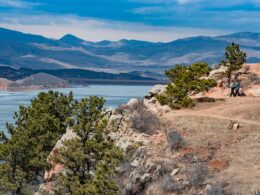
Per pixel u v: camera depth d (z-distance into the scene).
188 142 31.42
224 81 58.34
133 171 29.66
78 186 32.94
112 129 35.78
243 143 30.67
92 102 35.06
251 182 25.28
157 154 30.69
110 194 29.52
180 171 28.14
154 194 27.17
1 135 53.78
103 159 32.06
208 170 27.88
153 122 34.94
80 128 34.34
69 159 34.22
